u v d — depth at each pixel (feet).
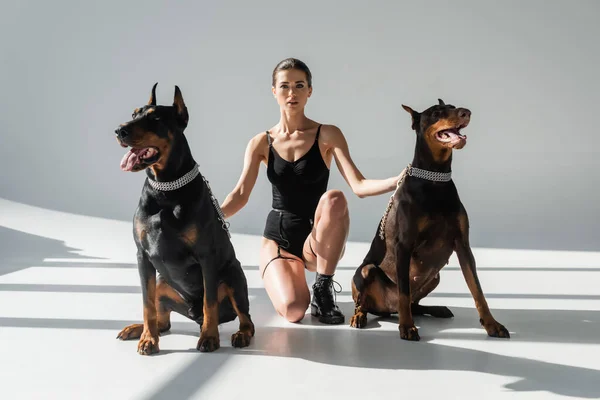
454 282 14.10
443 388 7.52
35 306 11.82
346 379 7.87
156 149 8.38
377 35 27.96
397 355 8.82
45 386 7.72
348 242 20.27
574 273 14.96
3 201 27.81
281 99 11.16
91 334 9.96
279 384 7.72
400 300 9.78
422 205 9.68
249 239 21.06
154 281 9.12
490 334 9.75
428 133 9.61
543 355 8.75
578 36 27.48
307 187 11.17
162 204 8.57
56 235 21.07
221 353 8.96
